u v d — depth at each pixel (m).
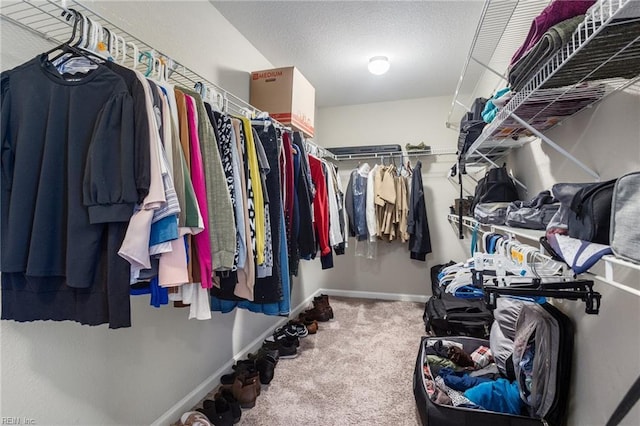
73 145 0.78
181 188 0.89
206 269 0.96
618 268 0.97
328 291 3.65
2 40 0.91
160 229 0.81
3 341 0.92
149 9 1.44
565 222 0.86
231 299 1.33
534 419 1.20
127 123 0.77
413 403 1.62
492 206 1.63
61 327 1.05
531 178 1.71
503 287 0.89
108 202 0.74
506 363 1.49
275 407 1.60
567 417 1.24
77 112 0.79
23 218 0.77
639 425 0.87
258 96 2.16
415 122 3.37
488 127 1.48
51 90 0.80
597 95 1.05
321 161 2.20
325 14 1.94
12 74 0.83
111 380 1.22
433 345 1.83
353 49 2.34
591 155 1.14
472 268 1.10
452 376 1.54
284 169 1.56
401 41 2.22
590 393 1.11
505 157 2.18
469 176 2.95
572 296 0.84
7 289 0.82
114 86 0.80
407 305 3.22
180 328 1.57
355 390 1.74
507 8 1.45
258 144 1.34
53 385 1.03
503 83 2.04
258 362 1.88
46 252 0.77
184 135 0.95
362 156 3.38
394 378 1.85
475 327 2.00
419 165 3.09
